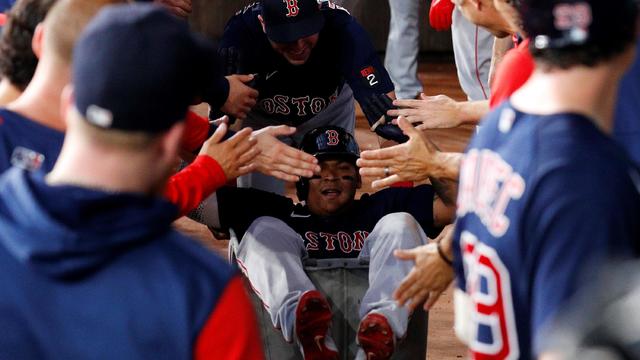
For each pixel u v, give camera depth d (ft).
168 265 14.94
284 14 39.29
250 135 28.30
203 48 15.57
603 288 9.45
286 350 34.99
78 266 14.57
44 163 20.89
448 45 109.50
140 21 14.92
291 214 37.06
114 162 14.97
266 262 34.32
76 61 14.93
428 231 37.11
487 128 18.57
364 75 41.34
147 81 14.62
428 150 27.27
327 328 33.30
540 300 16.46
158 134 14.98
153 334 14.69
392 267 34.22
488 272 18.12
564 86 17.20
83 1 20.43
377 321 32.86
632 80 24.16
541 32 17.20
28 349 14.84
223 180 27.78
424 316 34.81
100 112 14.64
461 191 19.30
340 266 34.94
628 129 24.22
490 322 18.39
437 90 93.04
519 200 16.99
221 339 14.90
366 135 73.10
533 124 17.24
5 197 15.12
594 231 15.92
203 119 32.07
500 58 33.24
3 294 14.80
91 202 14.55
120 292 14.73
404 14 77.41
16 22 22.95
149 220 14.87
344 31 41.55
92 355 14.70
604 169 16.22
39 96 21.11
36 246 14.47
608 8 16.66
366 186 59.16
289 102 43.42
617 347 8.89
